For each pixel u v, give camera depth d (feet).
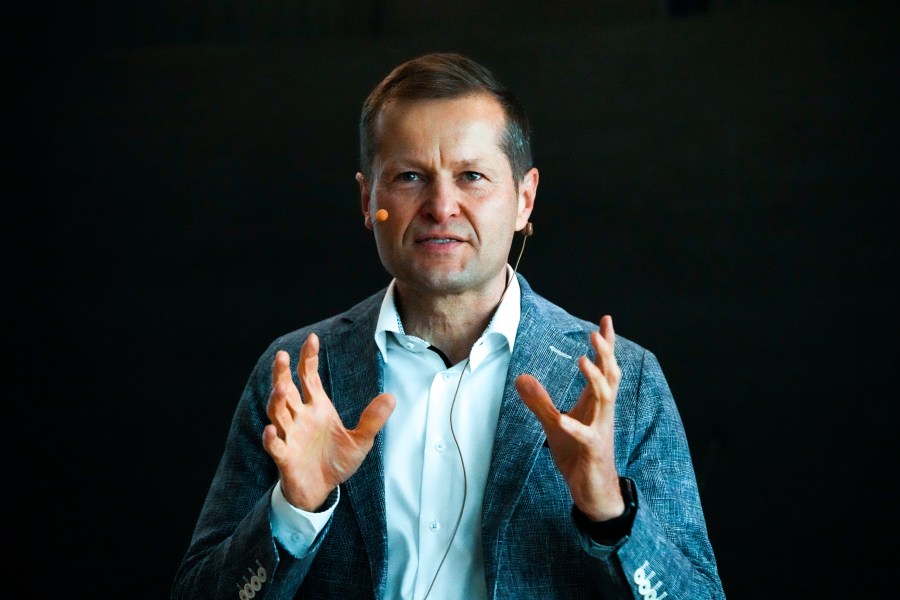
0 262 29.45
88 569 28.22
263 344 28.45
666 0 26.11
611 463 7.61
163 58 29.50
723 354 24.61
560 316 9.73
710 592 8.32
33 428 28.81
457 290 8.93
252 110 28.96
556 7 26.94
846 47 24.17
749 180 24.81
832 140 24.21
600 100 26.23
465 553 8.63
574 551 8.43
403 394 9.29
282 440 7.65
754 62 24.99
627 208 25.77
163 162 29.27
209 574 8.43
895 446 23.31
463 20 27.71
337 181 28.50
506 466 8.62
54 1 29.78
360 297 28.25
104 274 29.22
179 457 28.40
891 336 23.54
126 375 28.84
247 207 28.86
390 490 8.94
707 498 24.06
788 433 23.97
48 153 29.68
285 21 29.17
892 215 23.67
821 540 23.45
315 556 8.82
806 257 24.27
